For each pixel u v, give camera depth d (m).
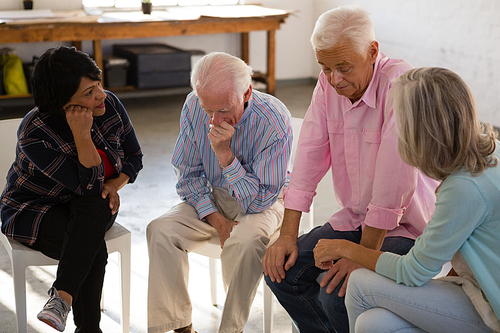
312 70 7.00
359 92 1.64
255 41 6.59
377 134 1.66
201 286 2.35
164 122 5.11
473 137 1.18
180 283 1.85
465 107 1.17
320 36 1.51
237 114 1.76
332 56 1.52
